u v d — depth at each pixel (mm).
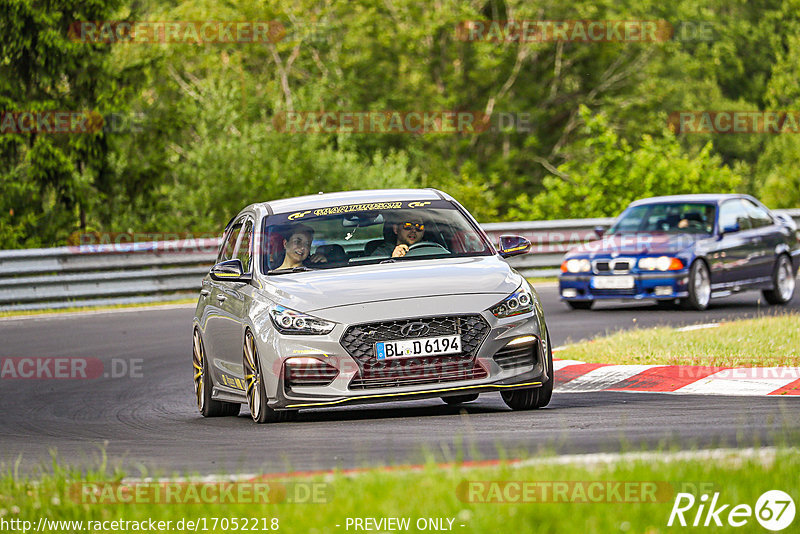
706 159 126188
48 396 44469
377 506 18047
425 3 194000
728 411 30391
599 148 126688
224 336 35438
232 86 141375
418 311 30578
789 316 51812
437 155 188375
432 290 31109
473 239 35125
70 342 59625
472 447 22125
